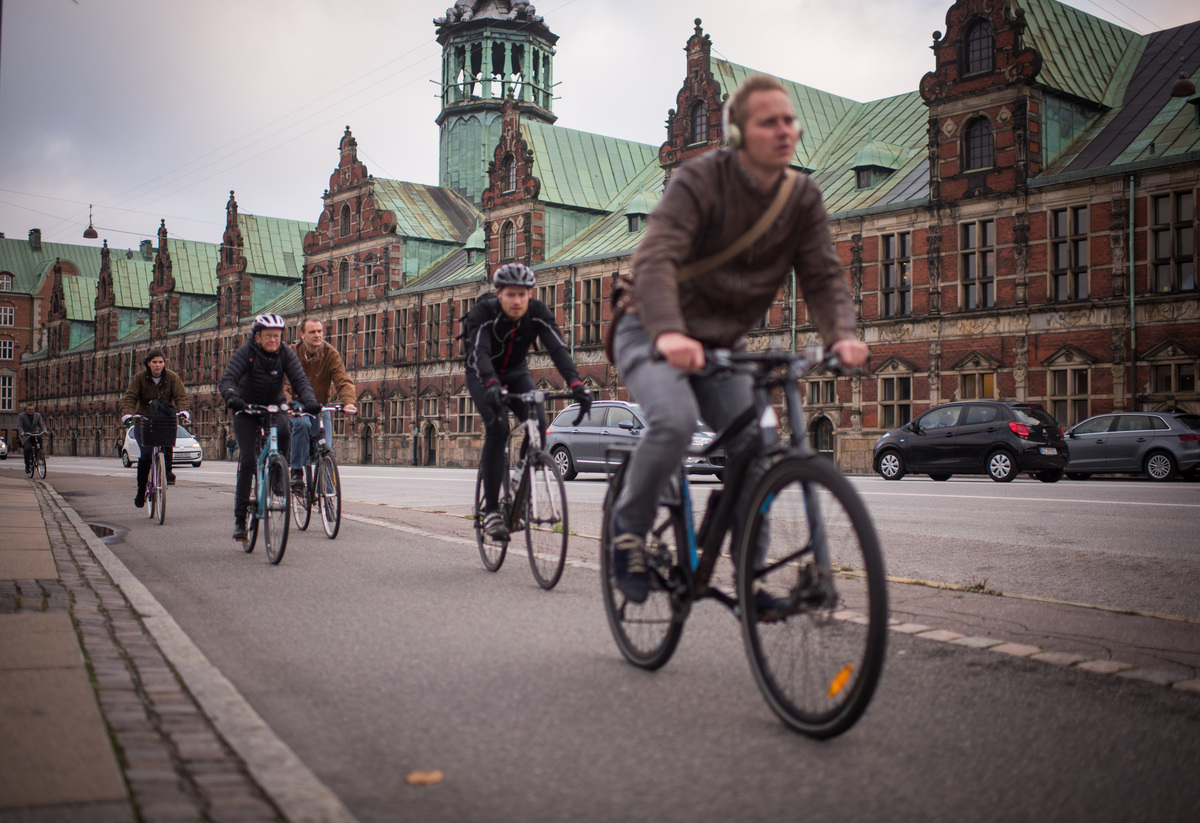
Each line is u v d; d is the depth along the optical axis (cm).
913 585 674
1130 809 292
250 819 274
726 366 376
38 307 11350
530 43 6462
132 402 1186
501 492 734
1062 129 3266
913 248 3397
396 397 5741
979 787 308
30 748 325
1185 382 2812
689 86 4331
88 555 847
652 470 402
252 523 881
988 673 440
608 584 477
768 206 373
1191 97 3100
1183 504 1329
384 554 855
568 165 5275
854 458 3519
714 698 403
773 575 364
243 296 7312
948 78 3309
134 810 277
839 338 363
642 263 362
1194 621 552
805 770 322
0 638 489
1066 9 3531
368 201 6016
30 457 2631
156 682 413
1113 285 2947
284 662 470
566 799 299
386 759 336
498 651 488
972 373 3256
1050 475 2244
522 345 734
